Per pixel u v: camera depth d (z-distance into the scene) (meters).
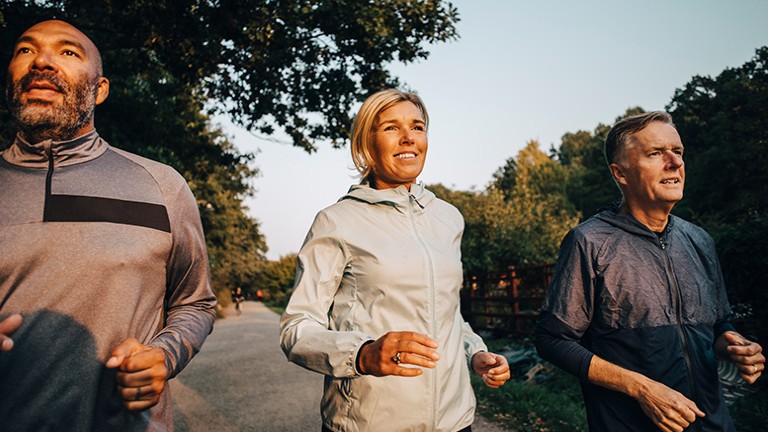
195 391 6.56
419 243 1.69
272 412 5.46
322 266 1.67
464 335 1.83
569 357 1.69
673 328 1.63
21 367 1.16
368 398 1.52
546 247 13.94
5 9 6.03
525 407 4.72
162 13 6.05
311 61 8.09
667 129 1.73
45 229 1.23
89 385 1.20
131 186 1.40
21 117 1.31
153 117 9.64
